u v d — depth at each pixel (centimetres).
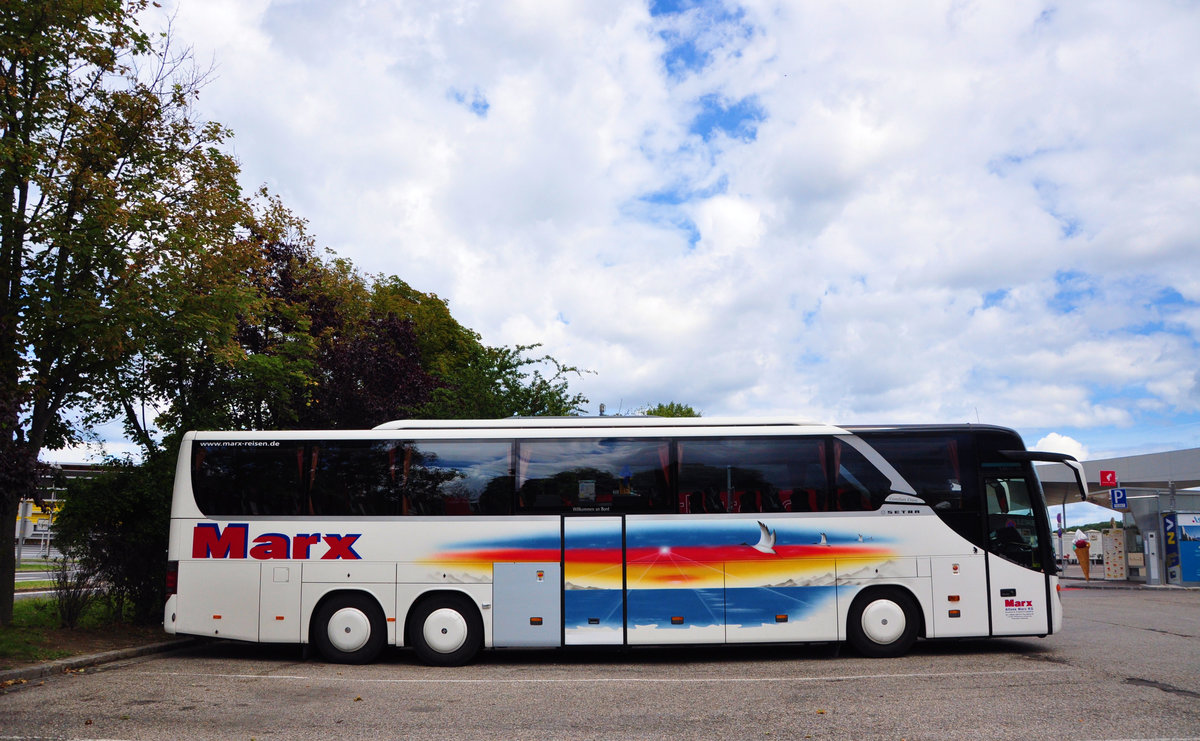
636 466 1223
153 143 1396
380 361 2041
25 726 783
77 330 1228
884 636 1193
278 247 2034
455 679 1062
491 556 1198
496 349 2520
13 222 1233
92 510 1388
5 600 1286
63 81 1304
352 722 802
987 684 963
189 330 1353
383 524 1210
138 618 1438
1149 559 2659
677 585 1190
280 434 1248
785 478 1221
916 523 1214
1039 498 1235
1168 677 998
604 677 1070
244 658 1248
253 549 1215
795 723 780
